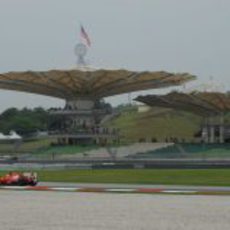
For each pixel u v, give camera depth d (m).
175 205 74.75
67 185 114.56
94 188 105.75
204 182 122.50
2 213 65.69
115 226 54.84
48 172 168.25
